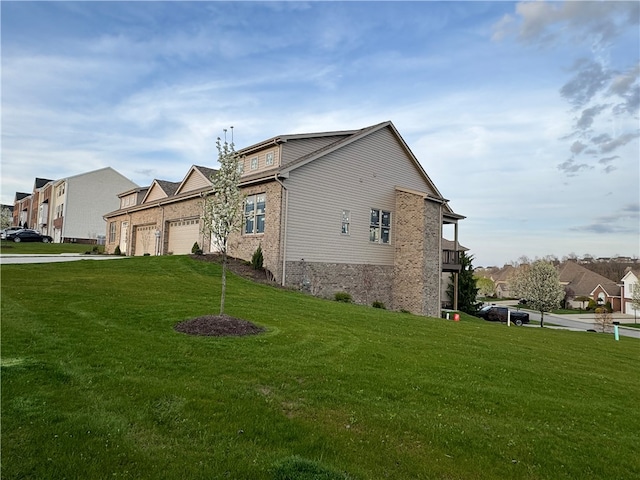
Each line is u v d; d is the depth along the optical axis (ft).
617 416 17.78
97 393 14.48
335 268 58.39
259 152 60.85
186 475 10.18
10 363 16.39
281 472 10.59
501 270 322.14
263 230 56.13
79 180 140.87
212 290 41.75
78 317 25.70
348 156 60.85
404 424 14.44
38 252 94.17
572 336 48.57
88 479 9.72
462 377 20.79
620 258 260.83
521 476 12.02
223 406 14.34
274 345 22.99
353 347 24.58
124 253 100.48
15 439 11.11
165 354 19.51
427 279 63.72
